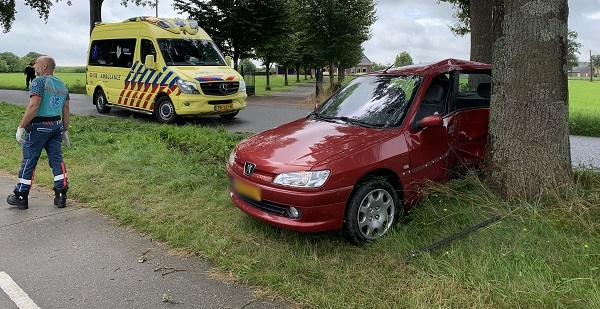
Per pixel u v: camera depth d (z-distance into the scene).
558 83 4.71
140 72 12.50
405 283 3.54
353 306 3.28
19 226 4.91
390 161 4.40
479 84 5.73
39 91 5.18
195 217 4.98
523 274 3.47
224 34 23.86
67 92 5.59
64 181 5.50
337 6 26.72
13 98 19.97
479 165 5.34
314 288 3.52
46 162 7.46
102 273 3.87
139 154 7.65
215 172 6.55
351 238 4.21
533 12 4.64
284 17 24.78
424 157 4.74
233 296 3.50
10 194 5.99
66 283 3.70
